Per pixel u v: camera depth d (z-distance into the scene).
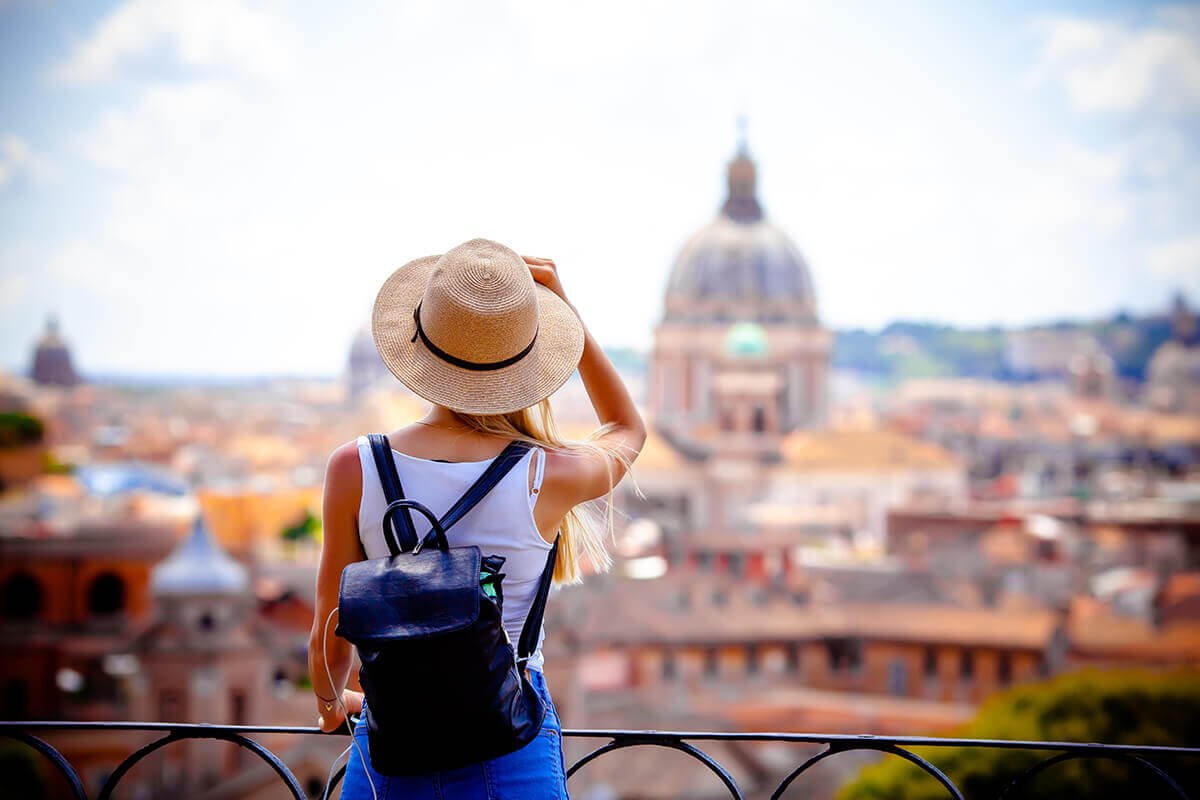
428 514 4.45
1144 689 49.50
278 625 108.12
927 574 110.12
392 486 4.61
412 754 4.34
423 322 4.74
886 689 95.31
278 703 83.06
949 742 5.44
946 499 194.75
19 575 128.62
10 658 109.69
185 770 78.50
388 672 4.23
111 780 5.53
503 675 4.37
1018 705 50.56
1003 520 171.25
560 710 77.88
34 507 180.62
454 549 4.41
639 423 5.31
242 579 85.38
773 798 5.48
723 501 183.12
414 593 4.27
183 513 173.62
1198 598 114.19
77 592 129.50
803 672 95.62
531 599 4.69
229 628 83.50
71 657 111.50
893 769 41.22
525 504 4.63
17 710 108.06
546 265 5.37
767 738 5.48
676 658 91.06
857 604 100.25
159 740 5.55
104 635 116.94
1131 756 5.38
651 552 123.62
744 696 90.25
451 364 4.73
